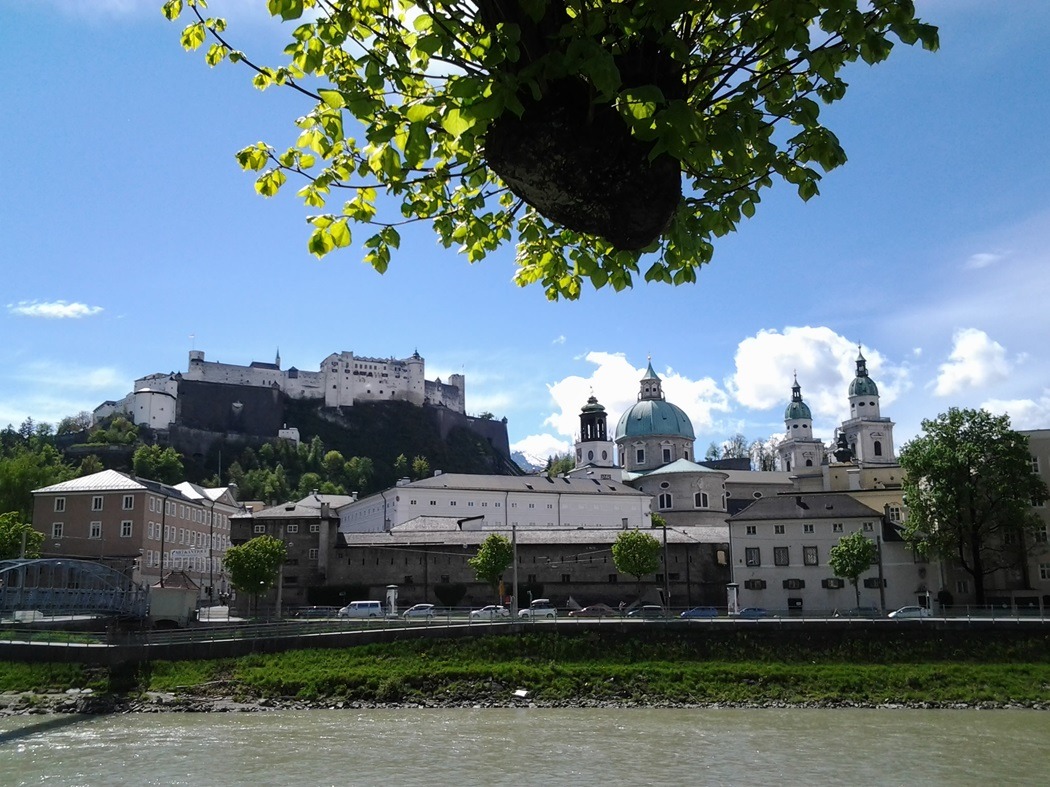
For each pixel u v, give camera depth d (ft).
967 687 213.25
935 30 27.25
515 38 22.43
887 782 131.03
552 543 369.09
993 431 301.84
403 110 27.45
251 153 31.76
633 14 23.90
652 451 597.11
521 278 35.73
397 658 231.71
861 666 224.94
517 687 218.59
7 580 328.90
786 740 163.43
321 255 31.53
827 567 331.57
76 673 214.90
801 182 29.30
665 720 186.70
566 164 22.93
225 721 185.26
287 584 364.99
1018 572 313.32
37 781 129.59
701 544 371.97
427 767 140.15
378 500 506.07
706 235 30.89
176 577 298.35
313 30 29.78
